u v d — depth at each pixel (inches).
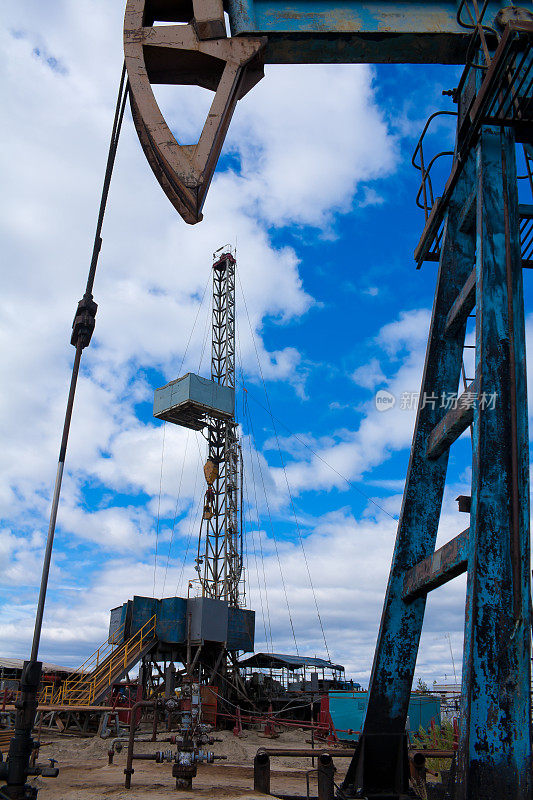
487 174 265.3
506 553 209.5
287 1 315.6
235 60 300.0
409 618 282.5
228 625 1362.0
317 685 1609.3
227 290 1971.0
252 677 1486.2
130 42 299.7
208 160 285.9
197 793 339.0
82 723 1000.2
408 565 286.8
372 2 316.2
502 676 197.3
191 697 375.9
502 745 191.6
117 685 1075.9
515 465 217.5
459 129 317.4
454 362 308.8
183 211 289.7
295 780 493.4
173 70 312.0
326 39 312.0
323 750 315.3
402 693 276.8
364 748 273.4
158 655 1298.0
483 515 213.5
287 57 320.2
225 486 1685.5
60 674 1159.6
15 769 186.1
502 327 238.4
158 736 810.2
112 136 267.0
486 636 201.0
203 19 299.7
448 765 422.3
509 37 246.5
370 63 327.3
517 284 247.0
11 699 728.3
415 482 295.6
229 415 1702.8
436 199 335.3
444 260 317.7
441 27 311.0
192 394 1625.2
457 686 838.5
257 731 1211.2
